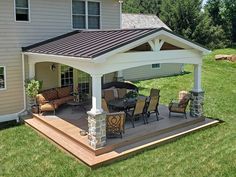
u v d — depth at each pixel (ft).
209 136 38.99
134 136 35.83
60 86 52.29
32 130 41.70
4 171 29.94
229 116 47.78
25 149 35.14
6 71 46.09
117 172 29.50
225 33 175.22
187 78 84.02
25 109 48.47
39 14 47.93
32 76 47.06
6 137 39.06
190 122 42.01
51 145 36.22
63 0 50.24
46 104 44.70
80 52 33.01
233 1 172.55
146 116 41.91
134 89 52.19
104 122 32.71
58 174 29.22
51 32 49.62
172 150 34.58
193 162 31.45
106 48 31.50
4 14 44.62
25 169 30.32
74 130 37.86
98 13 55.26
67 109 48.16
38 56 43.57
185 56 40.34
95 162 30.48
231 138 38.14
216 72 91.04
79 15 52.90
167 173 29.14
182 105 42.88
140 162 31.58
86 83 56.13
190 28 151.94
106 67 32.01
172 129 39.70
